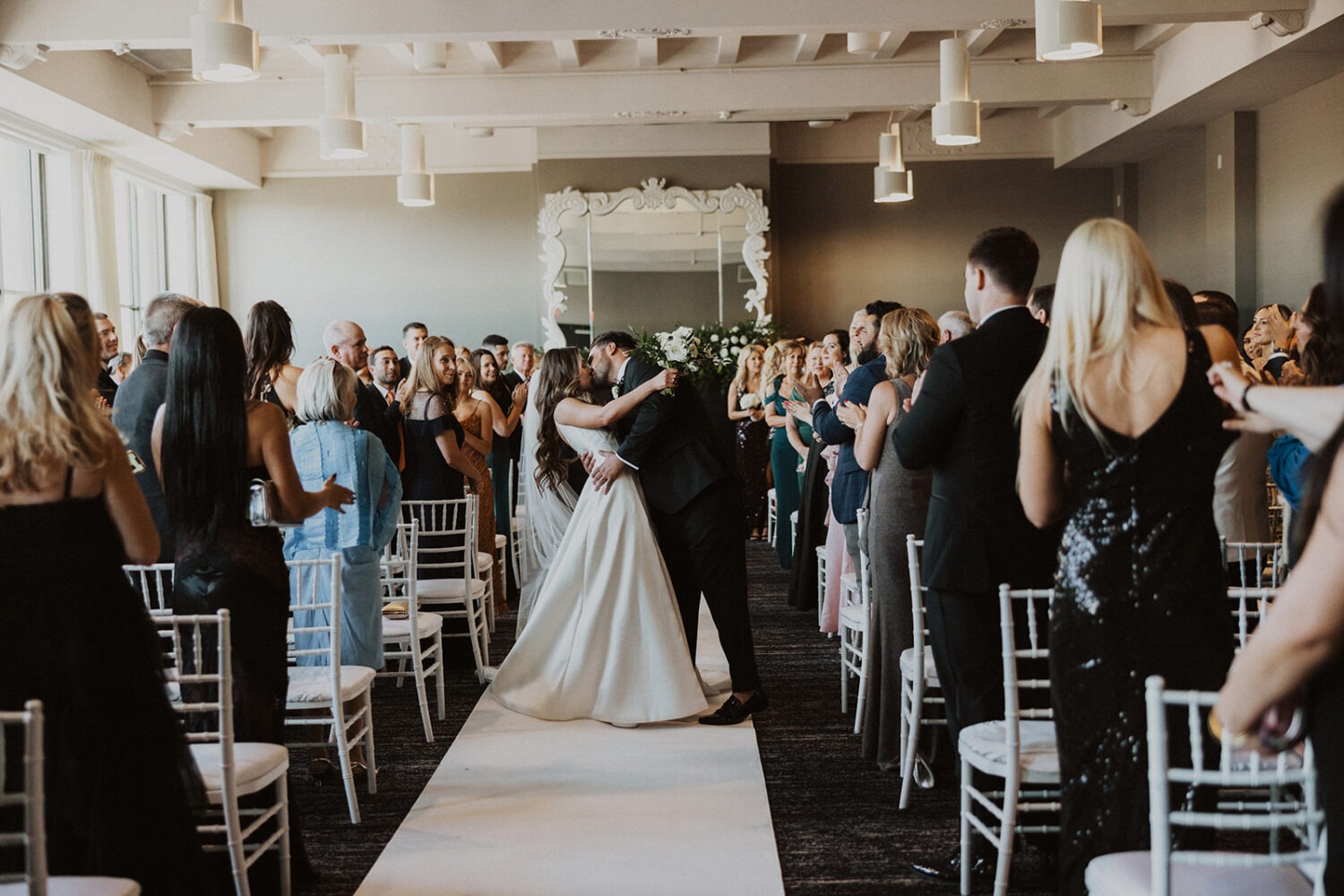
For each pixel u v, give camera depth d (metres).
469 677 5.78
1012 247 3.19
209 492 3.14
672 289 13.64
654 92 11.08
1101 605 2.32
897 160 10.95
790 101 11.03
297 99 10.95
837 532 6.13
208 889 2.58
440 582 5.83
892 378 4.23
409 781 4.16
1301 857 1.73
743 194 13.59
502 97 11.07
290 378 5.09
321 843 3.58
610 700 4.83
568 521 5.90
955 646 3.27
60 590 2.33
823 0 8.13
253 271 14.49
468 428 6.88
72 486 2.34
